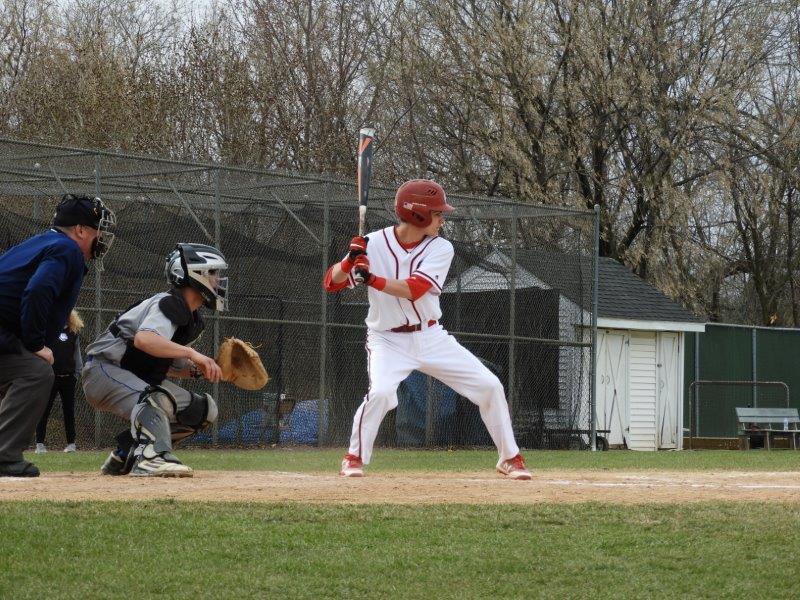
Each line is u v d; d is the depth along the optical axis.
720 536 10.48
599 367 48.50
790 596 8.51
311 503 12.19
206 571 8.91
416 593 8.42
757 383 49.81
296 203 35.28
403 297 15.66
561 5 55.91
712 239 70.88
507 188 58.91
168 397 15.98
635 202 58.38
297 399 34.31
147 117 53.06
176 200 34.19
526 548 9.89
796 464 27.03
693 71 56.31
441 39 58.41
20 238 31.92
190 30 56.44
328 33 62.12
